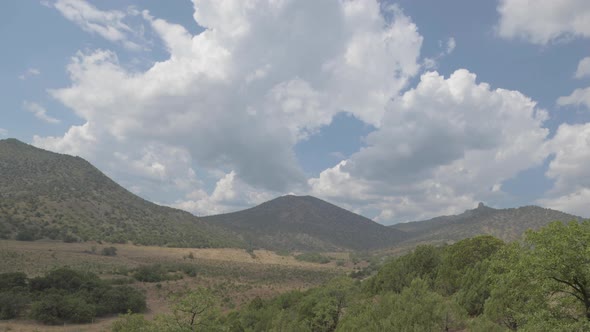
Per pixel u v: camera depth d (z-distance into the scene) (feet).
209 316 92.38
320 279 562.66
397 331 100.68
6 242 481.87
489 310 91.97
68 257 468.75
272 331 174.91
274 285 470.39
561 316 65.16
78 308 263.90
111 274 424.46
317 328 179.52
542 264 62.80
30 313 256.52
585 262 60.90
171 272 475.31
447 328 99.76
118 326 155.22
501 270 88.58
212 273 510.99
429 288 167.84
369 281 220.84
